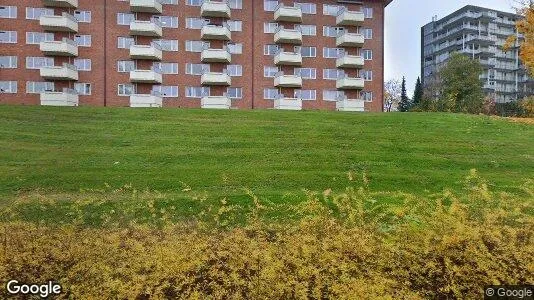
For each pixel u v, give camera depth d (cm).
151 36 4606
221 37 4684
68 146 1814
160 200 1163
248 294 683
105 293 691
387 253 753
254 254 757
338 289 674
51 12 4409
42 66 4328
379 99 5094
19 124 2228
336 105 4972
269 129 2200
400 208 944
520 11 2973
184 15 4716
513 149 1822
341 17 4909
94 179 1366
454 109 4772
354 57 4894
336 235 817
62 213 1077
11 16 4341
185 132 2102
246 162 1596
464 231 748
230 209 1095
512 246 736
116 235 890
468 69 5769
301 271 707
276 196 1181
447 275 707
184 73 4688
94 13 4491
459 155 1719
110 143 1872
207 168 1503
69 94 4244
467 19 10269
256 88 4834
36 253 805
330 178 1385
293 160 1620
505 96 10131
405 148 1816
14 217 1044
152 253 792
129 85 4553
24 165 1526
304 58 4950
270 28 4909
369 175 1416
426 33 11594
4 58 4316
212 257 772
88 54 4472
